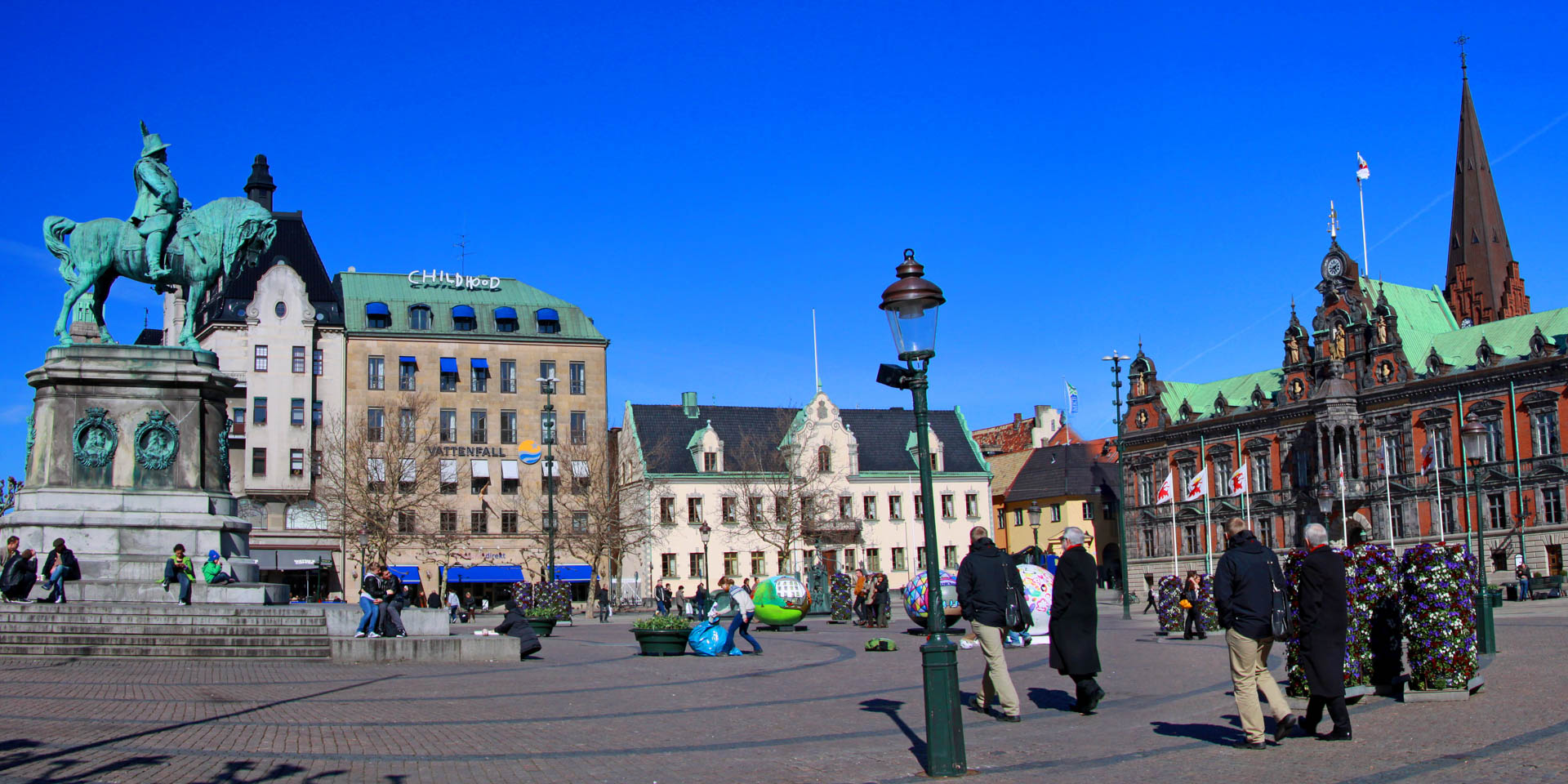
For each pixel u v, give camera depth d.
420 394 98.56
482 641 31.20
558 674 27.53
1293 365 112.88
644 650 33.97
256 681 24.75
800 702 21.36
